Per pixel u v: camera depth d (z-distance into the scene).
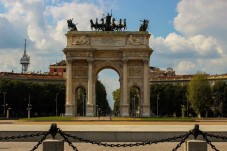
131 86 152.12
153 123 94.56
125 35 151.62
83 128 67.50
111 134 55.12
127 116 149.38
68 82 151.50
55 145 33.38
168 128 67.44
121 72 152.62
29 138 54.72
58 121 106.75
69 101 151.25
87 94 151.50
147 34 151.12
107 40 151.75
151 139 54.69
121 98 151.75
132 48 149.88
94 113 150.25
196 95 194.62
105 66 153.38
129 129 63.56
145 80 151.12
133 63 152.88
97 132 55.12
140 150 44.06
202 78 197.50
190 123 95.31
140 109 151.75
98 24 156.38
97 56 153.00
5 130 57.22
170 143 52.12
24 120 111.94
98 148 45.91
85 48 150.50
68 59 151.50
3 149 44.22
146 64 151.38
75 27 154.38
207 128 67.81
